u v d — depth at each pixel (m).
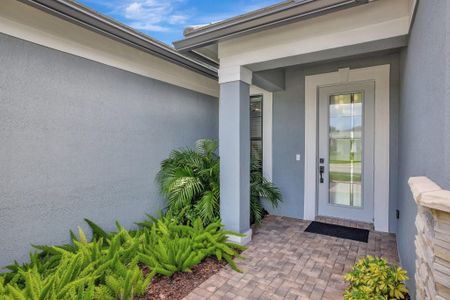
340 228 4.15
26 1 2.32
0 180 2.42
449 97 1.06
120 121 3.53
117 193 3.51
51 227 2.80
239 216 3.48
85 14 2.65
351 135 4.39
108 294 2.13
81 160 3.07
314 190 4.61
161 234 3.29
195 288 2.54
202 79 5.00
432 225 1.00
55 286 2.04
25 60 2.56
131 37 3.18
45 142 2.73
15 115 2.50
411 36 2.21
